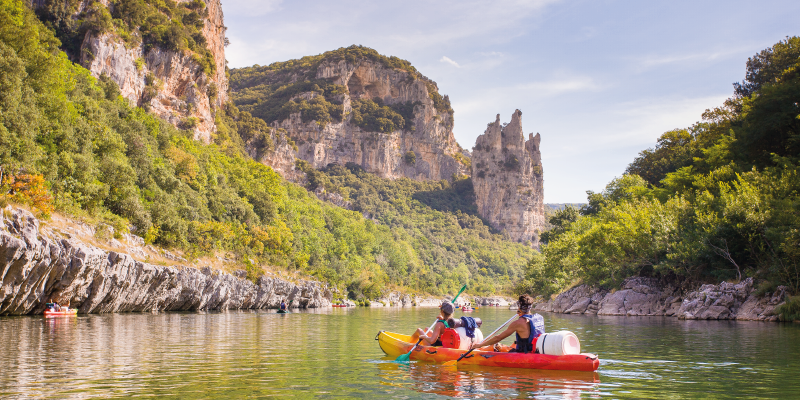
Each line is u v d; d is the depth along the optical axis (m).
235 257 57.09
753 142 44.12
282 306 49.59
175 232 47.66
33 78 42.84
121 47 78.50
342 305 80.38
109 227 36.34
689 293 37.47
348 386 9.37
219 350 15.01
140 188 52.62
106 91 69.31
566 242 68.06
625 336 20.30
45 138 39.22
